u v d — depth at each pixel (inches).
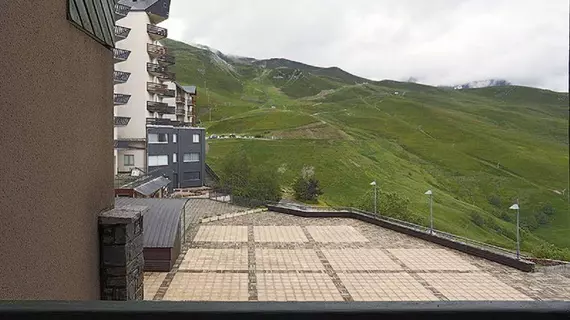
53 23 152.3
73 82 171.5
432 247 635.5
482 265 545.0
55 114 153.6
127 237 203.0
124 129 1223.5
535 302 42.2
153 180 995.9
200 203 1013.8
